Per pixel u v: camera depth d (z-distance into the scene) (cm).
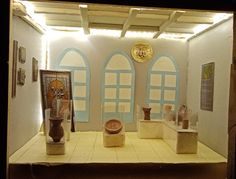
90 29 247
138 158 163
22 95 193
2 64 113
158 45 268
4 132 115
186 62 271
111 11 194
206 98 215
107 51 264
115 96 265
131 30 240
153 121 230
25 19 192
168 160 161
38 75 241
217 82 195
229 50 177
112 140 195
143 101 267
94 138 226
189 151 179
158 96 268
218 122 190
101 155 170
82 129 264
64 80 245
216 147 191
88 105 264
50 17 214
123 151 183
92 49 263
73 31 259
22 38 191
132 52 265
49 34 260
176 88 270
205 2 120
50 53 260
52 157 163
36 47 232
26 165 149
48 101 232
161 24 226
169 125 203
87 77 263
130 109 266
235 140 119
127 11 193
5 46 113
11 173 148
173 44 270
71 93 248
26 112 205
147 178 153
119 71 265
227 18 180
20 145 189
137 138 231
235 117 119
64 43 261
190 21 205
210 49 212
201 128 225
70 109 215
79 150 183
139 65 267
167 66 269
